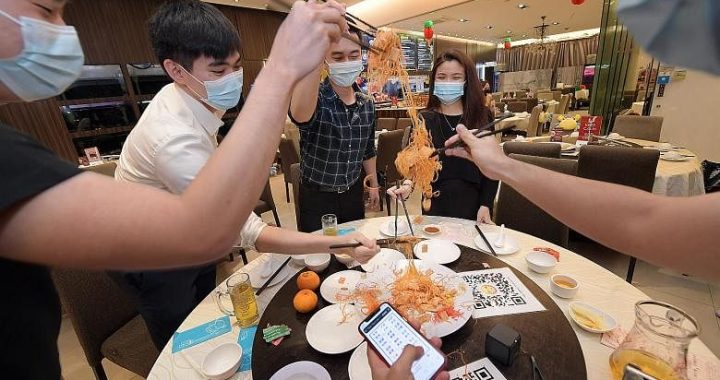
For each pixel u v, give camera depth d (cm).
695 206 50
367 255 106
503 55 1312
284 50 48
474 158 88
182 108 111
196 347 85
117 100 460
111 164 252
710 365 70
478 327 84
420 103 341
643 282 215
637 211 57
